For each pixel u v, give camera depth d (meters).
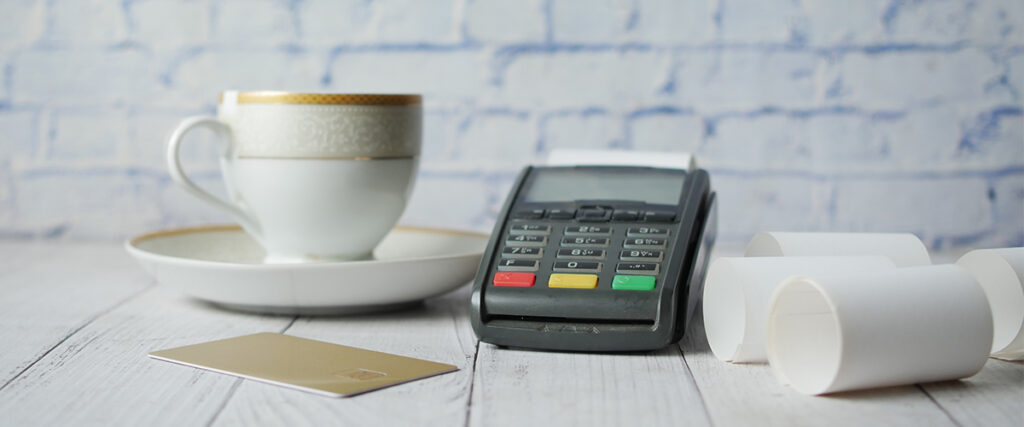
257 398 0.44
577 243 0.56
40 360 0.51
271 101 0.62
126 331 0.58
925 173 1.02
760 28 1.01
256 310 0.63
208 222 1.07
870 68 1.01
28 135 1.07
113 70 1.05
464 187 1.05
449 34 1.03
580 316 0.52
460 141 1.04
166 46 1.05
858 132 1.02
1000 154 1.02
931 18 1.01
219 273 0.59
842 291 0.42
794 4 1.01
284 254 0.67
